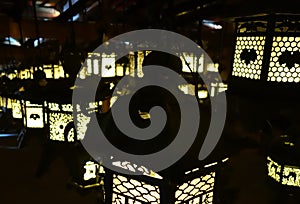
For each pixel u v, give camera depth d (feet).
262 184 9.41
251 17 4.26
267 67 4.00
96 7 11.62
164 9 3.90
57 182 9.35
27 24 8.97
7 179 9.46
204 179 3.22
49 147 5.14
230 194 7.26
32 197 8.39
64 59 4.66
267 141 6.70
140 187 3.07
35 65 6.15
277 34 3.90
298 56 3.86
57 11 15.10
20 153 11.93
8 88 8.72
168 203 2.80
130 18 8.30
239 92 4.45
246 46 4.43
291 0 3.69
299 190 5.10
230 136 3.41
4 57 11.95
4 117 14.47
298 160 5.03
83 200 8.30
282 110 4.30
